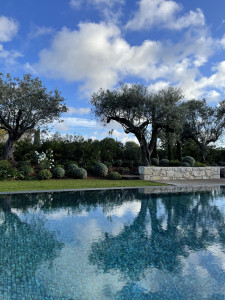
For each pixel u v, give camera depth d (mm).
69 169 13219
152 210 6125
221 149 24906
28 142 17109
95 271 2758
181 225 4812
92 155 16172
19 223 4777
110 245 3631
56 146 16156
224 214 5762
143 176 13328
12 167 12477
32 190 8430
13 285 2410
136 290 2354
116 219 5207
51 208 6160
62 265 2902
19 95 12383
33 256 3162
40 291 2299
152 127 14492
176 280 2576
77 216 5410
